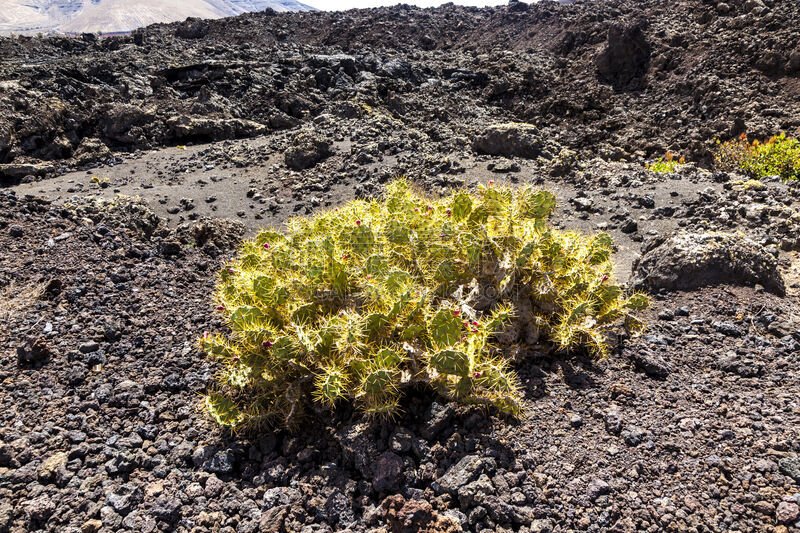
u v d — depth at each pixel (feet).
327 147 34.55
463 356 9.06
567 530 7.88
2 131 38.01
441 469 9.02
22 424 10.54
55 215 21.25
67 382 11.93
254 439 10.33
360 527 8.23
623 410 10.17
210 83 51.96
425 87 58.23
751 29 55.06
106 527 8.36
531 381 11.05
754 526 7.73
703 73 52.80
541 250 12.19
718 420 9.77
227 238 22.85
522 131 34.24
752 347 12.07
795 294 14.56
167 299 16.20
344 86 55.36
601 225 22.21
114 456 9.86
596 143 50.52
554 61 66.59
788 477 8.39
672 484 8.52
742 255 14.79
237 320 10.31
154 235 23.57
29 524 8.45
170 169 35.58
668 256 15.21
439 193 26.86
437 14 94.02
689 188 24.67
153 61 55.67
